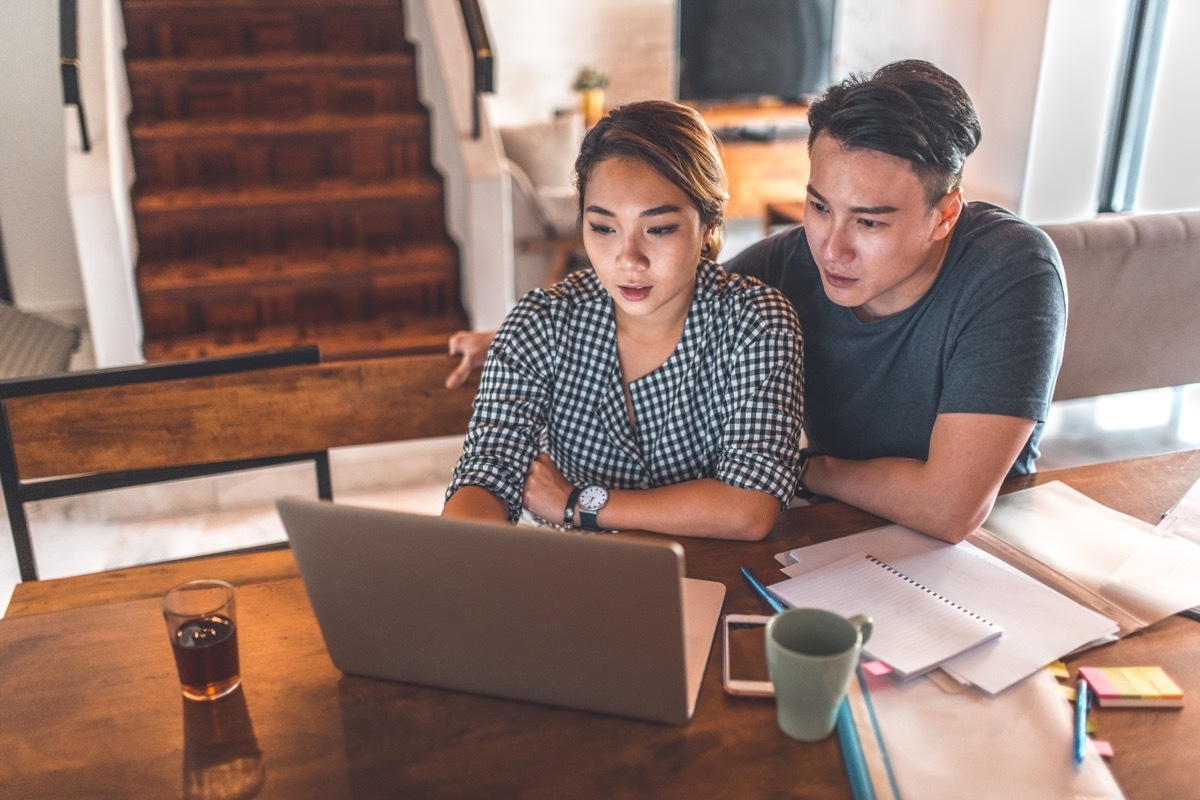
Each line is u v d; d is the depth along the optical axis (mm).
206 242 3359
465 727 904
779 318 1308
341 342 3186
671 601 806
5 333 4043
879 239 1179
